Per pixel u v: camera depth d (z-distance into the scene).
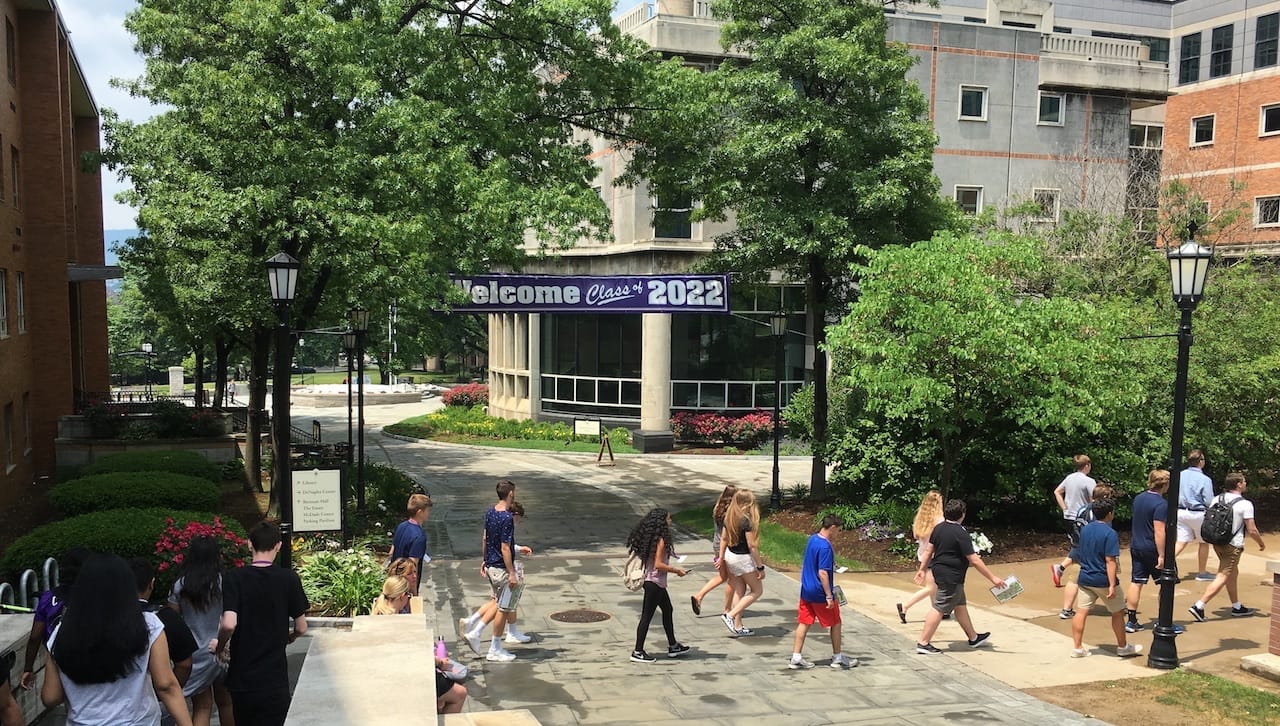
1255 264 31.12
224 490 21.39
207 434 25.12
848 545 15.95
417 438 36.44
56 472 23.12
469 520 18.84
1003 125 34.56
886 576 14.40
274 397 18.83
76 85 29.52
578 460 30.27
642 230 32.06
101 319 33.00
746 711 8.38
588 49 19.42
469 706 8.35
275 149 15.35
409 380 76.88
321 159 15.72
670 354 33.03
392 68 16.95
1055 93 35.31
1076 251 24.50
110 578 4.76
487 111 17.36
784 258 19.33
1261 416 17.05
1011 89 34.53
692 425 32.72
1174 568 9.74
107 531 10.48
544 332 38.41
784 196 18.36
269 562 6.19
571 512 20.27
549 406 38.09
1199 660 9.98
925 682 9.32
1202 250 9.77
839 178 17.95
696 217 20.34
